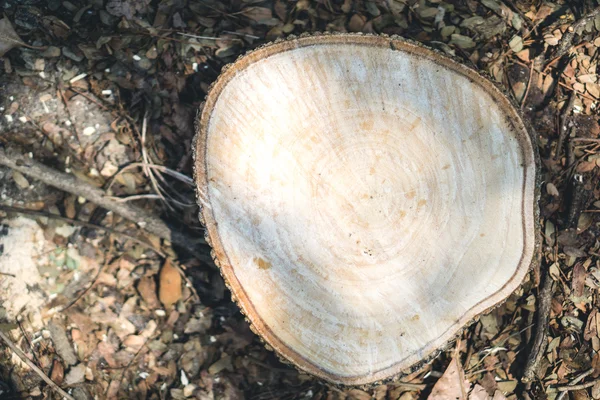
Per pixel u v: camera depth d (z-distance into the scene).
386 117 1.18
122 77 1.37
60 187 1.33
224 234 1.16
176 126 1.36
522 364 1.30
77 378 1.29
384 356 1.17
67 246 1.33
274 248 1.17
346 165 1.18
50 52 1.36
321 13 1.38
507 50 1.38
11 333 1.29
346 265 1.17
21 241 1.32
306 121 1.18
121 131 1.36
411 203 1.18
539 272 1.32
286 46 1.17
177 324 1.33
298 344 1.16
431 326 1.17
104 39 1.36
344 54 1.18
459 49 1.37
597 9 1.36
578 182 1.34
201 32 1.38
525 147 1.18
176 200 1.35
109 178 1.35
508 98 1.17
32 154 1.34
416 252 1.18
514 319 1.31
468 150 1.18
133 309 1.33
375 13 1.38
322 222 1.18
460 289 1.18
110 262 1.33
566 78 1.37
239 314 1.33
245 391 1.31
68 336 1.31
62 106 1.36
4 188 1.33
